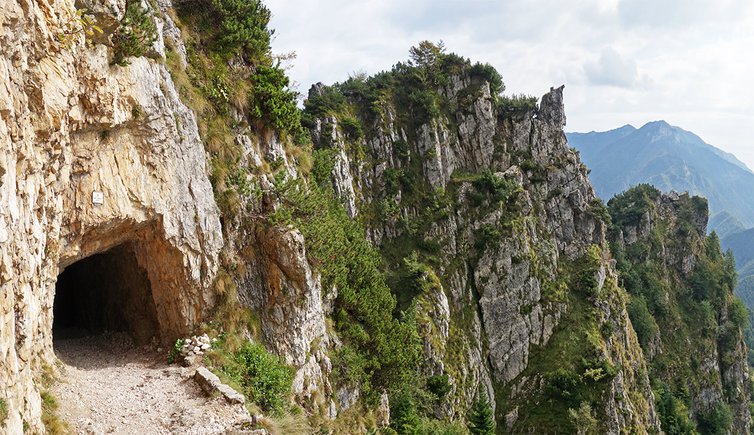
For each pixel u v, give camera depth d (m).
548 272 75.94
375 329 35.25
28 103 14.26
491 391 66.81
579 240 84.38
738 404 109.50
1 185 11.55
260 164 26.77
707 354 107.19
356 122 74.12
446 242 72.38
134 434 15.29
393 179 74.75
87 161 18.16
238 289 24.03
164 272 21.92
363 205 71.75
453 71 85.06
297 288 25.80
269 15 30.00
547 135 87.00
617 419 65.06
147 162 20.42
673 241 119.50
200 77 24.73
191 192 22.22
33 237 14.19
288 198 26.81
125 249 22.98
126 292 24.20
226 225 24.05
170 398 18.09
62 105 15.52
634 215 116.94
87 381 18.42
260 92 27.41
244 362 21.88
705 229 126.12
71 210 17.84
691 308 112.62
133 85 19.52
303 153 33.47
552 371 67.94
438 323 62.50
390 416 36.84
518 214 75.50
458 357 63.25
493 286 71.25
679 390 98.56
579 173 88.00
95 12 17.73
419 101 80.00
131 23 18.94
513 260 72.38
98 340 24.67
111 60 18.55
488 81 86.12
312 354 27.19
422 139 78.56
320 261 28.30
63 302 29.52
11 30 12.56
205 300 22.59
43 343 16.69
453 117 83.38
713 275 117.50
